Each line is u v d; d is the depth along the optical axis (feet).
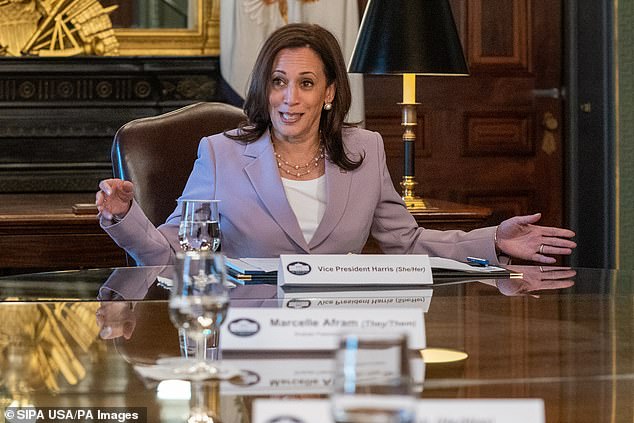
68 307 9.53
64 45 25.62
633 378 6.92
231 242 13.30
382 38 18.49
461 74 18.69
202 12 26.21
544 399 6.41
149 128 15.98
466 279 11.23
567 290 10.48
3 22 25.29
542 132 28.17
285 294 9.80
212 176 13.48
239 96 25.57
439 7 18.62
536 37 28.04
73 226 17.11
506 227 12.67
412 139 19.45
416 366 7.18
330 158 13.57
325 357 7.39
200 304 7.09
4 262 17.06
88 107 25.73
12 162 25.46
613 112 27.09
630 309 9.38
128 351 7.73
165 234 13.07
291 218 13.16
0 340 8.02
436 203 19.98
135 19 26.07
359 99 25.43
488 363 7.28
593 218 27.68
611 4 26.91
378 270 10.62
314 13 25.25
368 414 3.81
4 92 25.36
